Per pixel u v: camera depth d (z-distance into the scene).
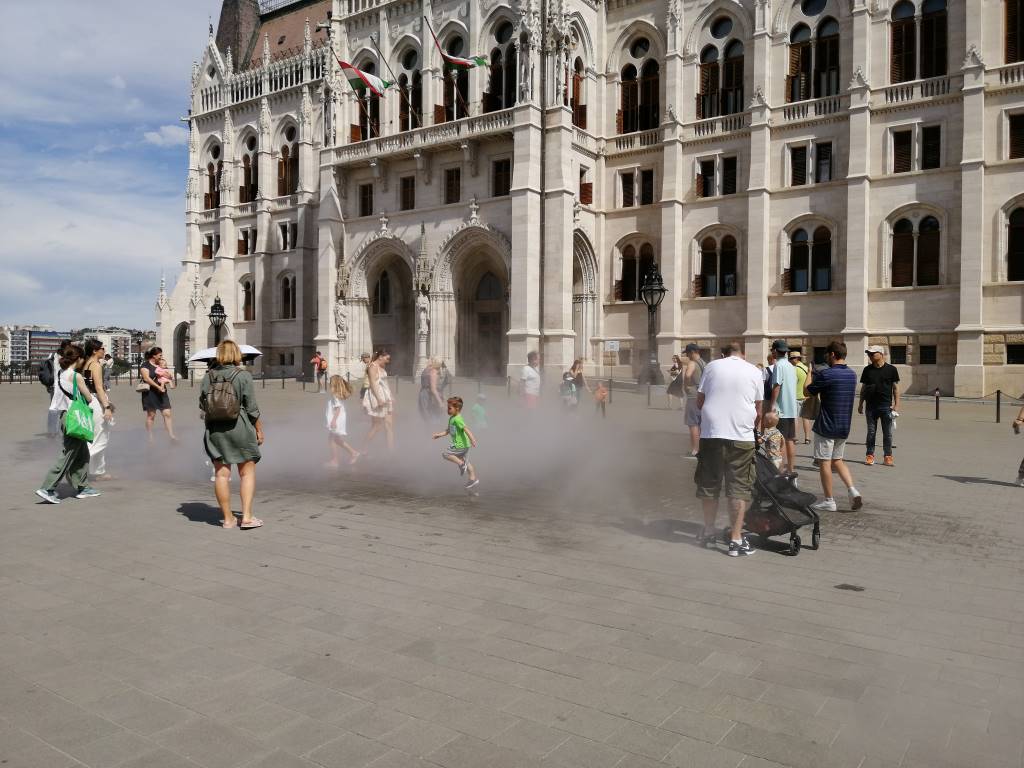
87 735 4.35
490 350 43.97
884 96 34.19
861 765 4.09
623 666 5.35
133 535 9.11
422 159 42.44
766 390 13.64
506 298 42.91
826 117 35.38
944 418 24.83
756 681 5.12
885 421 15.02
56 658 5.43
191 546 8.61
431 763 4.07
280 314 56.25
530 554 8.33
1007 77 31.69
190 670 5.24
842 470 10.69
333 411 14.48
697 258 39.00
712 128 38.53
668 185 39.34
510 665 5.35
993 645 5.79
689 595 6.94
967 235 31.94
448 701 4.80
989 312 31.86
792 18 36.53
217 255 58.84
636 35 41.09
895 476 13.77
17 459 15.69
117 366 57.09
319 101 54.22
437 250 42.00
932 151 33.47
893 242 34.22
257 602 6.66
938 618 6.38
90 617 6.27
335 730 4.43
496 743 4.29
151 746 4.23
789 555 8.35
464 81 42.41
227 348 9.45
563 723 4.53
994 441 18.80
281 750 4.20
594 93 41.62
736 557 8.25
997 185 31.77
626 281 41.59
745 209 37.50
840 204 35.16
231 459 9.38
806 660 5.48
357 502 11.27
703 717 4.62
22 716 4.57
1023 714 4.68
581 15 40.69
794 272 36.72
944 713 4.69
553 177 38.12
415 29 43.81
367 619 6.25
